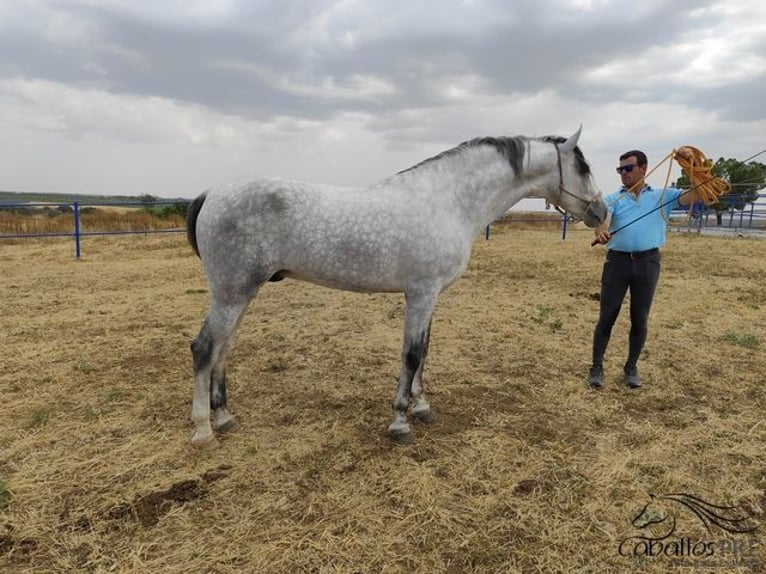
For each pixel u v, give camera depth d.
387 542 2.35
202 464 2.98
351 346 5.17
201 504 2.62
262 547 2.30
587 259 11.58
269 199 2.85
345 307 6.82
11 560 2.23
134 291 7.88
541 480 2.88
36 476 2.82
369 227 2.91
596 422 3.62
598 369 4.21
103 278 8.89
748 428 3.52
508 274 9.60
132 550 2.28
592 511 2.60
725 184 3.51
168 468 2.94
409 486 2.77
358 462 3.03
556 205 3.65
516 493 2.77
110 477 2.83
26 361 4.65
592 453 3.18
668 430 3.49
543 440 3.34
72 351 4.96
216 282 2.90
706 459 3.12
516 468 3.00
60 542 2.34
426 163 3.19
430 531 2.44
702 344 5.32
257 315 6.41
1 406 3.71
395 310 6.66
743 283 8.61
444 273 3.13
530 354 5.00
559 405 3.88
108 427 3.41
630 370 4.23
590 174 3.52
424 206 3.04
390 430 3.31
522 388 4.18
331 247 2.90
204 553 2.27
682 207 3.85
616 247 3.95
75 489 2.72
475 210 3.27
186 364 4.62
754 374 4.49
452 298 7.52
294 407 3.78
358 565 2.21
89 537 2.36
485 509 2.61
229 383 4.21
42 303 7.03
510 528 2.48
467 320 6.23
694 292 7.84
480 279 9.09
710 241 14.99
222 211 2.83
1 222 15.36
